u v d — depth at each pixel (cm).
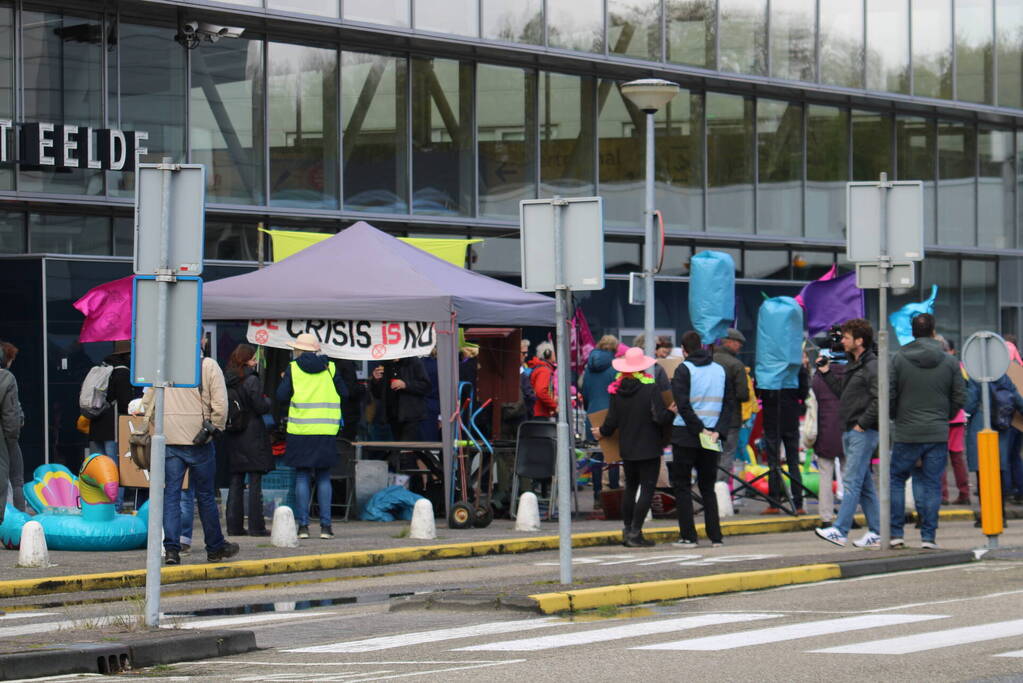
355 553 2578
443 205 4794
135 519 2700
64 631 1662
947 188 6231
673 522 3209
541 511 3466
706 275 3547
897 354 2550
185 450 2408
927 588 2084
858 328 2617
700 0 5281
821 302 3650
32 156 3956
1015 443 3612
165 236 1711
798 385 3334
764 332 3256
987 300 6462
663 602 2009
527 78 4991
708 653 1510
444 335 3152
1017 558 2477
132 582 2319
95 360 3991
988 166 6381
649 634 1678
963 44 6041
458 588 2233
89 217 4153
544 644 1611
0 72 3991
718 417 2777
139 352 1720
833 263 5897
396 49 4694
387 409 3375
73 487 2853
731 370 3103
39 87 4047
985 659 1438
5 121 3938
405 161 4709
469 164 4856
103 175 4122
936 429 2506
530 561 2630
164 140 4241
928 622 1723
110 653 1520
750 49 5409
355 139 4600
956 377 2520
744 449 3659
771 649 1532
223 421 2419
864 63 5734
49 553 2620
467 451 3244
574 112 5109
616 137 5212
